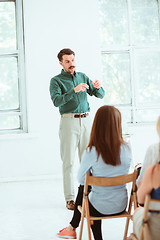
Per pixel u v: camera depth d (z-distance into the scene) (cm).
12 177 509
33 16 506
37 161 512
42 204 393
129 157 230
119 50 538
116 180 222
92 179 221
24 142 510
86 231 308
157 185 175
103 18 534
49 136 513
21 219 344
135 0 538
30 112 509
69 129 373
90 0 512
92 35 515
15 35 516
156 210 180
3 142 505
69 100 372
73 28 512
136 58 542
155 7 543
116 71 541
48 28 509
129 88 545
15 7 514
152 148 200
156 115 552
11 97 519
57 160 516
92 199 230
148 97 550
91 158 228
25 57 508
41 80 509
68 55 374
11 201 408
